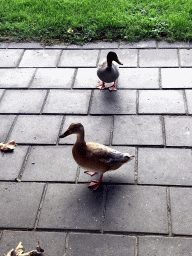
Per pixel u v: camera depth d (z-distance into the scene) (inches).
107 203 67.0
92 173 73.0
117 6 126.4
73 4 129.7
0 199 69.4
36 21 123.4
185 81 94.6
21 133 84.1
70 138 81.9
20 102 93.4
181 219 62.8
